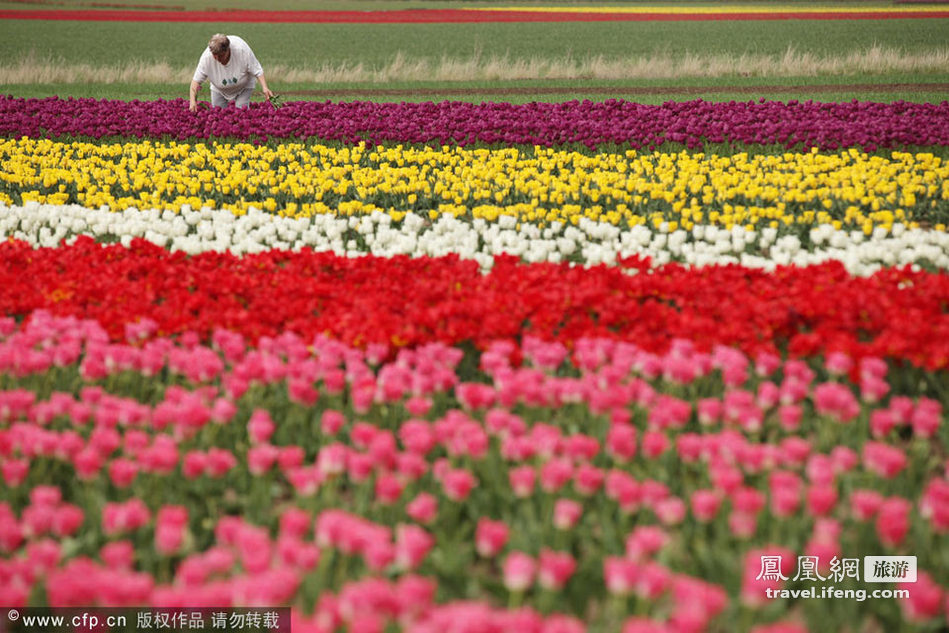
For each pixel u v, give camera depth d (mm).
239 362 12828
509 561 7309
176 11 150875
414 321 13867
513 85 60938
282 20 135000
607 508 9406
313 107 39719
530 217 22531
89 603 7062
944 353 12047
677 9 151500
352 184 27250
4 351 12211
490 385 13219
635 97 54438
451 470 10047
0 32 112688
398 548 7680
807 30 107562
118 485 9664
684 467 10438
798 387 10961
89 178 28297
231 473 10586
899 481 9914
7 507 8633
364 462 9039
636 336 13320
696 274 16797
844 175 26750
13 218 22859
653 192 24438
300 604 8125
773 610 8141
